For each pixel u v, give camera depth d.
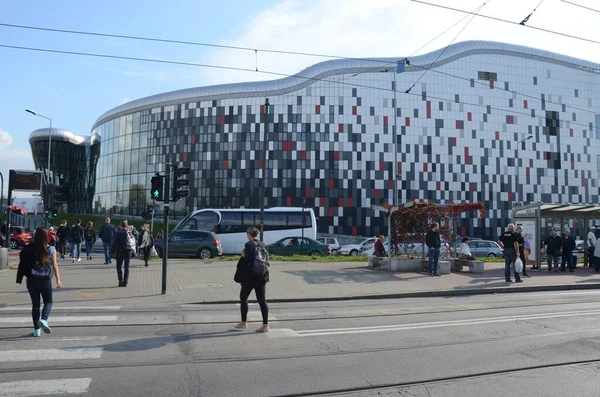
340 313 10.82
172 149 70.25
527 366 6.59
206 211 34.19
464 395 5.47
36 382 5.76
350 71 65.69
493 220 66.75
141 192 72.75
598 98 72.50
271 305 12.13
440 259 20.45
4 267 18.39
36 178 19.70
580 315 10.45
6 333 8.38
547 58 70.81
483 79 68.25
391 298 13.71
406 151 65.44
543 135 69.62
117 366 6.47
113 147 78.44
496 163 67.56
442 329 8.99
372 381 5.95
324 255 30.83
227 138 66.94
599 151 71.44
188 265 21.28
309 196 64.12
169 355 7.07
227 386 5.73
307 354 7.19
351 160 64.75
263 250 8.95
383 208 20.47
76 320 9.60
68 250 32.59
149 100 73.31
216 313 10.66
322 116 65.12
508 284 15.98
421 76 66.44
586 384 5.82
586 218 22.45
